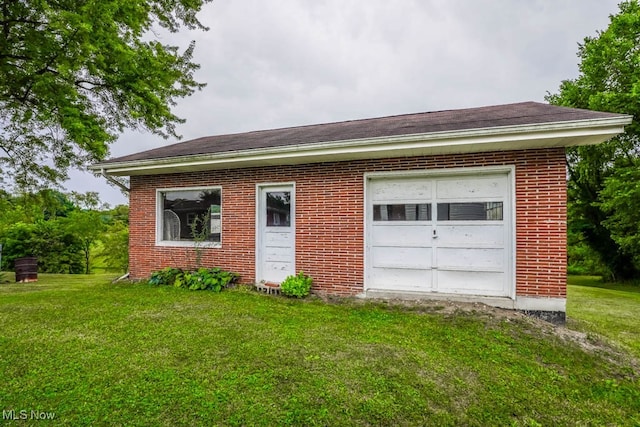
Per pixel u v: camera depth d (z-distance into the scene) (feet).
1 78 27.17
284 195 24.45
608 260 59.98
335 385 10.37
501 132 16.57
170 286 25.14
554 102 59.26
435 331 15.28
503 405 9.84
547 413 9.67
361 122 29.99
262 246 24.97
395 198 21.47
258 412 8.97
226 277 24.53
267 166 24.43
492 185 19.51
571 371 12.14
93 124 28.43
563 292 17.60
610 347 14.60
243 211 25.25
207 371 11.16
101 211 61.52
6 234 55.98
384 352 12.87
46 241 58.08
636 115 44.78
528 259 18.22
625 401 10.53
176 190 27.53
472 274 19.80
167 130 35.91
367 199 21.86
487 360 12.57
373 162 21.49
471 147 18.33
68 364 11.62
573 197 60.13
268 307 19.26
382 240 21.68
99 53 24.38
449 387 10.59
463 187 20.10
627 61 46.26
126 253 62.08
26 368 11.30
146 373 10.98
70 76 26.25
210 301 20.57
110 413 8.84
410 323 16.39
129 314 17.74
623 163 51.47
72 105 28.22
